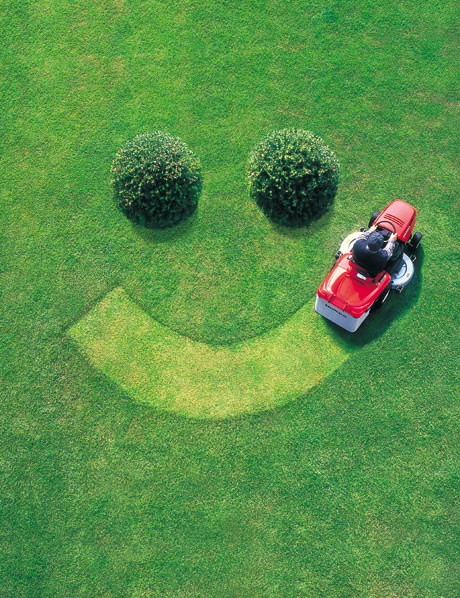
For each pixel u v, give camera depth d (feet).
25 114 41.50
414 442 31.30
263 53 42.80
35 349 34.32
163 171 34.12
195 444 31.71
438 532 29.55
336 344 33.65
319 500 30.35
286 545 29.60
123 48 43.47
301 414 32.09
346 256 32.22
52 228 37.63
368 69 41.96
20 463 31.86
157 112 41.09
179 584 29.17
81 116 41.22
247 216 37.32
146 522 30.32
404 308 34.40
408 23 43.57
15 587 29.50
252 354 33.76
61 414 32.76
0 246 37.22
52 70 42.91
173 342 34.24
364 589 28.76
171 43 43.47
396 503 30.17
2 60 43.47
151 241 36.83
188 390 32.94
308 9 44.27
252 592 28.89
